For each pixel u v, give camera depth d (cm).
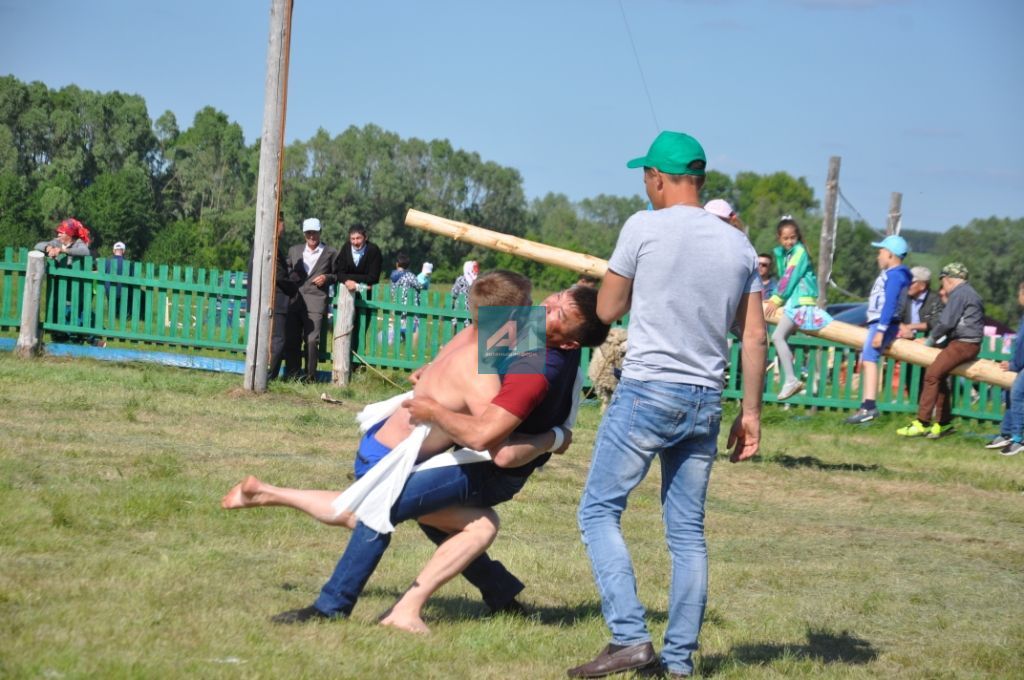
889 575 908
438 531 662
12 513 806
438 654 588
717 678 597
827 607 792
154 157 12862
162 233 10325
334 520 626
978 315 1741
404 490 614
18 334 1970
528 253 1822
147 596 639
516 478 639
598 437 580
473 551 633
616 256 575
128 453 1096
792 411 1953
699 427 567
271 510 923
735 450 594
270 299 1650
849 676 624
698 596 578
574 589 784
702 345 562
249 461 1125
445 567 633
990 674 649
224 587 684
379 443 631
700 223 567
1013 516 1211
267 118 1636
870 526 1123
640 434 564
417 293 1944
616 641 570
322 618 621
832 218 3139
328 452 1237
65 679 492
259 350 1645
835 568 919
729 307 565
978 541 1072
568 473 1272
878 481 1384
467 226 1831
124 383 1595
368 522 609
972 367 1752
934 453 1638
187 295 1938
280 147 1644
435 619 670
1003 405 1903
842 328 1628
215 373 1881
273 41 1633
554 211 16025
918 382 1927
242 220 11162
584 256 1816
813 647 689
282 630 597
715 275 560
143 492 917
